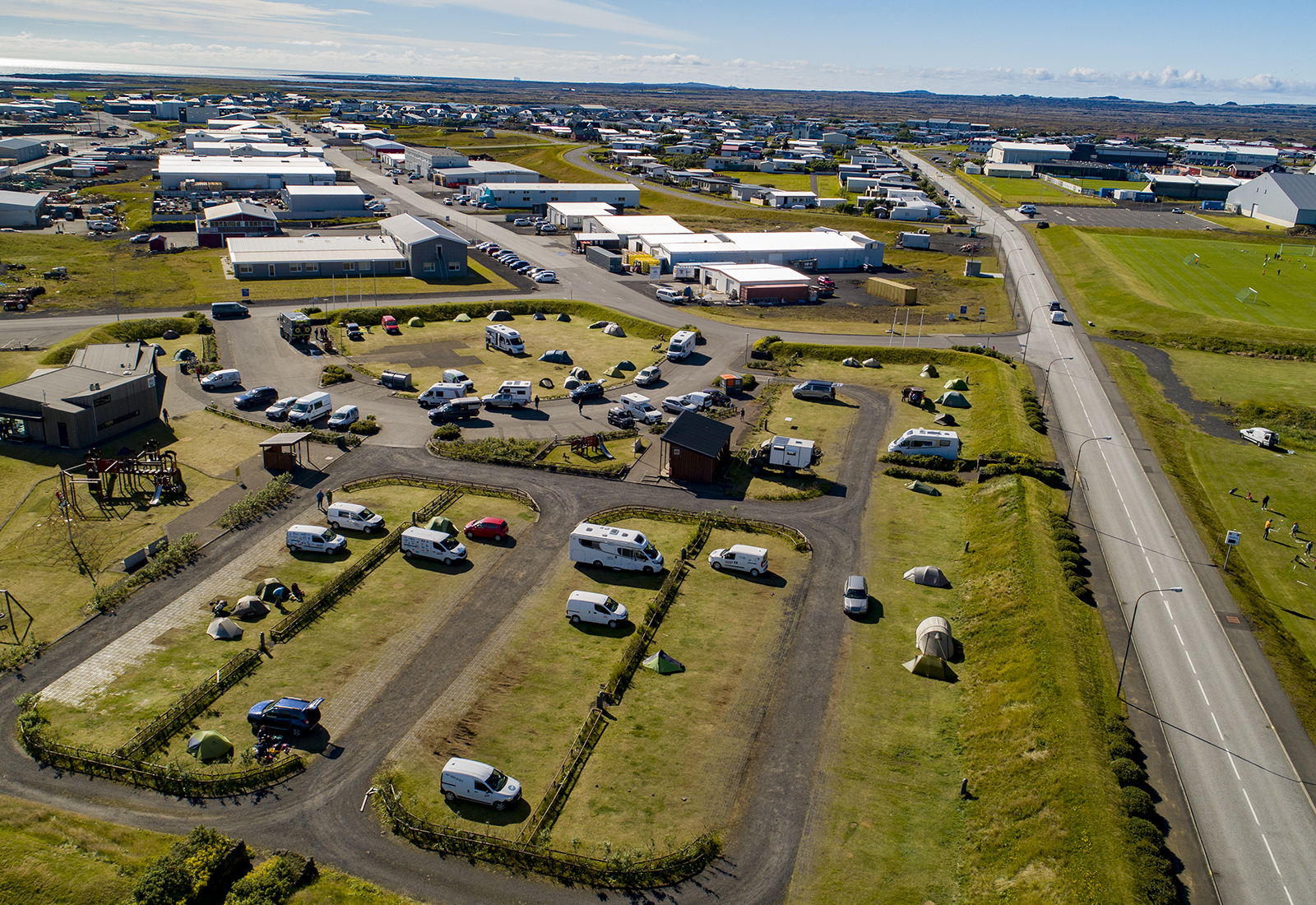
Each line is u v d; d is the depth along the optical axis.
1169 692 49.88
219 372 98.00
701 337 119.62
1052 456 82.31
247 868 37.62
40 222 190.88
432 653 53.00
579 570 62.97
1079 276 159.75
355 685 49.91
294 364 106.44
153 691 49.12
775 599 59.69
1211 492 77.38
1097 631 55.00
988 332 125.62
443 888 37.38
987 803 41.88
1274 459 84.50
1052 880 36.56
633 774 43.69
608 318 130.00
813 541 67.56
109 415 83.31
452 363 108.81
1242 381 106.00
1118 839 38.06
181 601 58.00
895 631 56.22
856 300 145.75
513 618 56.88
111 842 39.06
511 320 129.38
